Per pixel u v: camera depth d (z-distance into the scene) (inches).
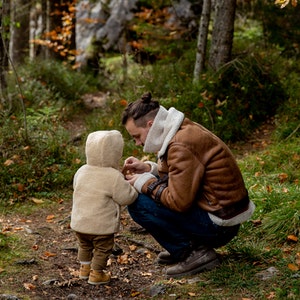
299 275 147.3
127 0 560.4
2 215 218.7
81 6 591.2
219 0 338.6
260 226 185.3
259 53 381.4
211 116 313.3
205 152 144.4
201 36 340.5
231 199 146.1
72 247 183.0
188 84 342.0
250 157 269.0
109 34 550.9
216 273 152.7
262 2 458.0
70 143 300.5
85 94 458.9
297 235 176.1
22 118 298.4
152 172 159.8
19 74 416.5
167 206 145.8
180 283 151.6
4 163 246.5
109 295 149.6
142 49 478.9
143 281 159.6
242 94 335.0
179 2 518.9
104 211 150.3
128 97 346.3
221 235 151.4
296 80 366.0
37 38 587.2
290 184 227.1
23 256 173.9
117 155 153.1
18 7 495.8
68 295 146.2
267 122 332.2
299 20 440.8
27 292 148.3
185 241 154.6
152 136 147.8
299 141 279.7
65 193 245.9
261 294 139.3
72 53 501.4
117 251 180.1
